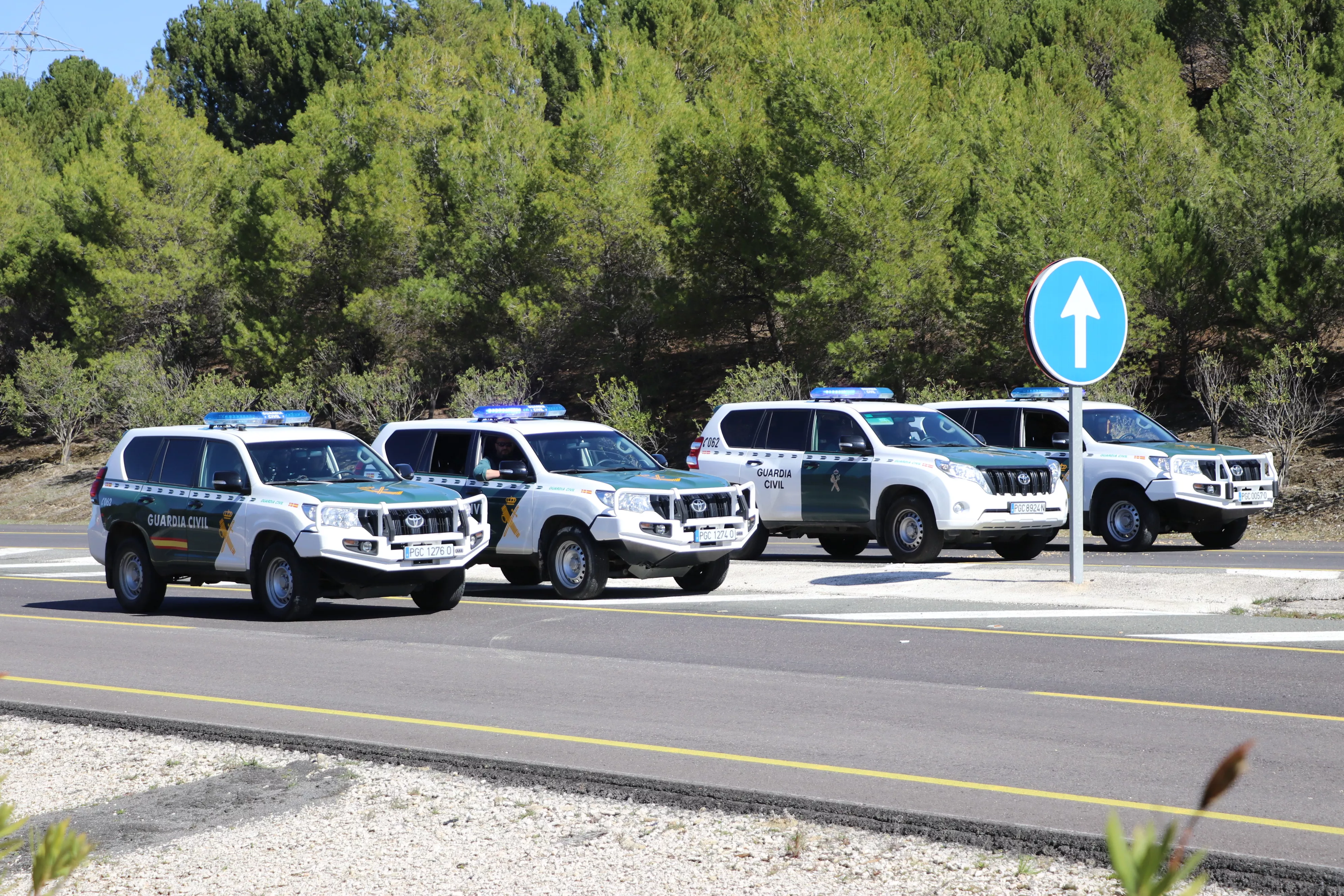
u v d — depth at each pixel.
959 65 49.28
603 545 18.09
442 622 16.44
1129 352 36.38
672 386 49.25
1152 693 10.88
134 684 12.52
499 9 74.19
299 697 11.66
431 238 50.25
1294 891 6.08
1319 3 43.75
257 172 60.94
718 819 7.57
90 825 7.89
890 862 6.66
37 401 56.19
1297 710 10.09
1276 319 33.75
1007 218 36.59
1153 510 23.03
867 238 37.88
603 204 44.75
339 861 7.05
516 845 7.20
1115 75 50.09
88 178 58.22
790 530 22.83
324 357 51.81
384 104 53.50
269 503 17.00
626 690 11.55
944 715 10.22
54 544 33.72
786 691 11.36
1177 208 37.44
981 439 24.02
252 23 79.81
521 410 20.72
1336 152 37.06
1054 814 7.42
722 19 57.44
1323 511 28.73
